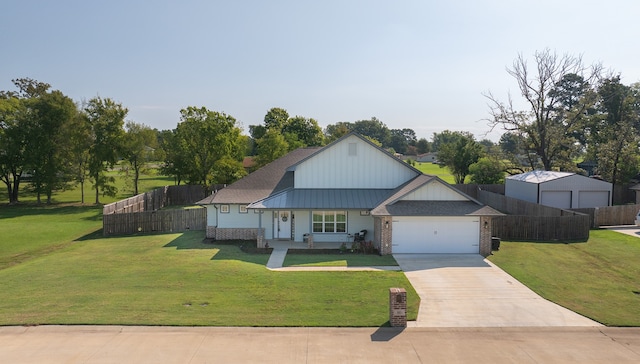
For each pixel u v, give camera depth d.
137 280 20.30
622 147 47.84
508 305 16.97
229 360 12.46
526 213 36.84
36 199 59.91
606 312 16.27
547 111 53.81
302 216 29.97
